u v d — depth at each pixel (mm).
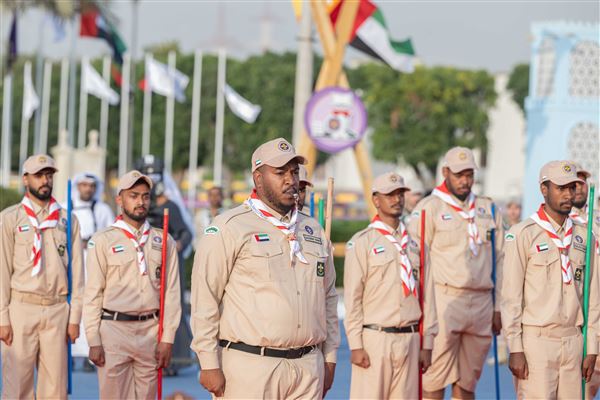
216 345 11172
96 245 15477
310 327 11211
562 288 14328
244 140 101375
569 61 31500
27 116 78375
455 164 17453
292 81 101375
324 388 11867
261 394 11000
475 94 107625
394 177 15305
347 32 27203
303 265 11312
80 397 19438
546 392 14281
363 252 15219
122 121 80125
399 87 104375
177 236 22062
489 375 22641
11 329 15375
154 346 15547
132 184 15523
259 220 11281
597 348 14594
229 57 105188
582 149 31609
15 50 67750
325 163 109438
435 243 17547
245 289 11156
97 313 15430
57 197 58719
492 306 17797
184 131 102375
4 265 15336
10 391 15430
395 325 15156
